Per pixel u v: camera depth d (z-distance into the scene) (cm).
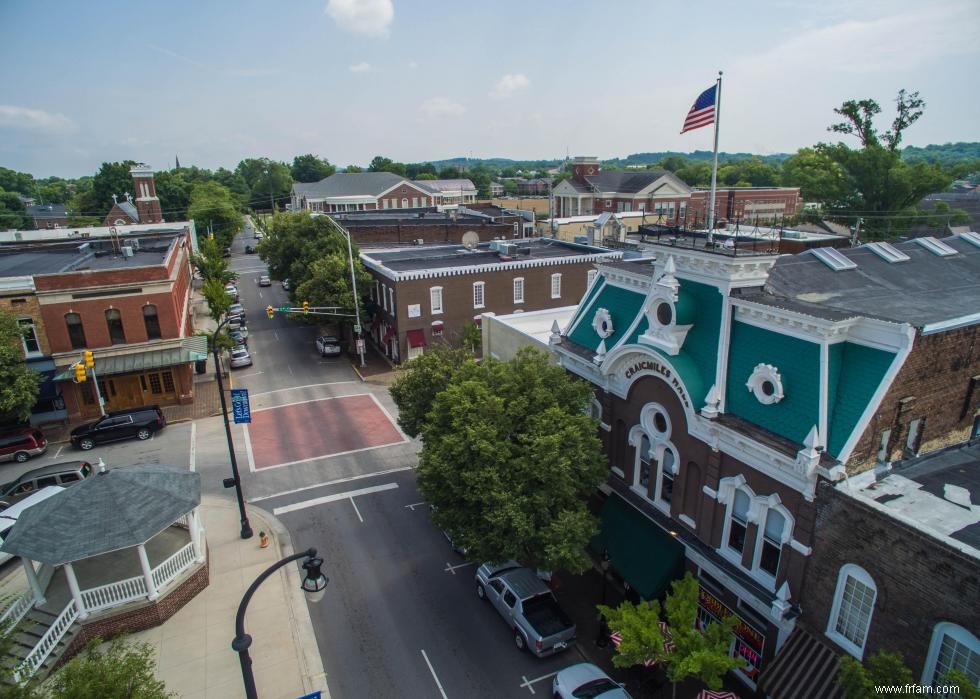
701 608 1997
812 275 2156
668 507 2125
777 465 1617
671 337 1952
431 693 1848
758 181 14650
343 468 3297
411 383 2673
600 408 2380
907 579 1327
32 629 1984
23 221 13150
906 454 1716
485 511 1898
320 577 1388
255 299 7731
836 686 1467
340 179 13450
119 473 2177
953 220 6550
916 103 6506
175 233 7394
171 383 4200
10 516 2311
